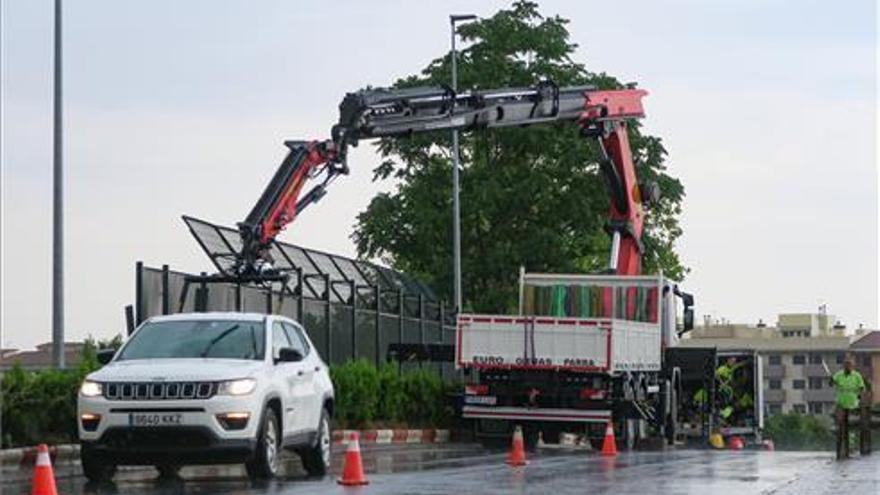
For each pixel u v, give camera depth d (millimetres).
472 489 18859
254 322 20469
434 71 62000
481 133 62125
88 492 17953
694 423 41250
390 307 40344
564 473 22516
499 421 34344
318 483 19625
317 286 35094
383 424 36375
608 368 33156
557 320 33500
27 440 22672
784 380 166375
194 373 18891
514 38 61969
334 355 35406
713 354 40688
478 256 62469
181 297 28000
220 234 30953
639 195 40031
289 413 20156
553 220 62250
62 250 27531
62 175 27688
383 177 64375
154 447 18719
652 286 37406
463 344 33969
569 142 61625
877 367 153500
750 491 18969
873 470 23891
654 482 20578
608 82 62438
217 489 18391
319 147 31797
